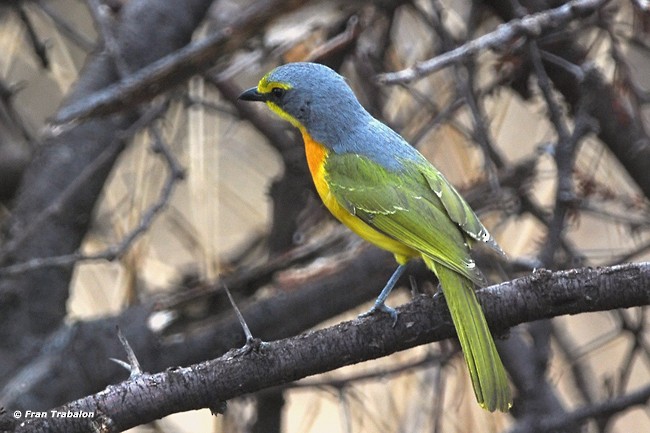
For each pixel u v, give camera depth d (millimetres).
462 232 9258
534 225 12367
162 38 12992
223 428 12430
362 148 9820
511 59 11164
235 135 13422
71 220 12336
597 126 10523
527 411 11328
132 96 11656
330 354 7637
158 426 12461
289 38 12875
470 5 13008
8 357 11836
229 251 13578
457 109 11922
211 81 13000
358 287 11938
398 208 9305
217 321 11945
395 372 11227
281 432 12352
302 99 10117
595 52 12750
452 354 11336
